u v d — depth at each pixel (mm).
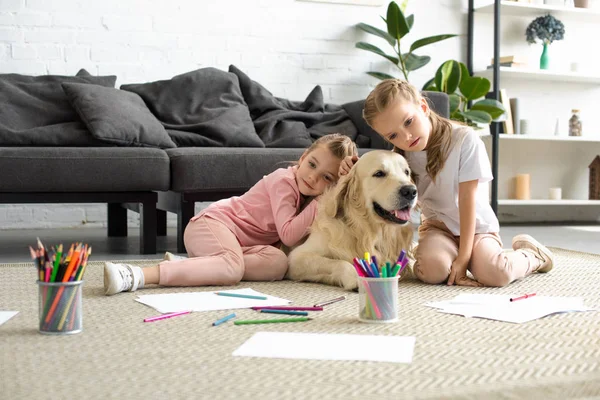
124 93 3643
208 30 4492
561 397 1088
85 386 1091
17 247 3361
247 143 3701
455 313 1656
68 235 3996
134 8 4344
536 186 5371
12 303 1787
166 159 3051
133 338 1408
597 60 5484
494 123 4801
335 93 4766
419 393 1053
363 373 1156
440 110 3438
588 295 1948
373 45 4609
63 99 3600
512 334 1445
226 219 2234
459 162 2096
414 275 2256
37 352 1297
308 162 2211
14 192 2920
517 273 2146
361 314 1578
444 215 2225
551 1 5094
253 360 1236
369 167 2023
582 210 5492
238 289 2010
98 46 4293
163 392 1062
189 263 2041
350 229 2111
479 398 1051
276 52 4633
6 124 3404
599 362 1235
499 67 4836
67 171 2930
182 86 3889
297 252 2188
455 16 5059
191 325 1529
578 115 5223
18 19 4152
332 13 4730
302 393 1055
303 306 1739
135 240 3748
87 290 1994
